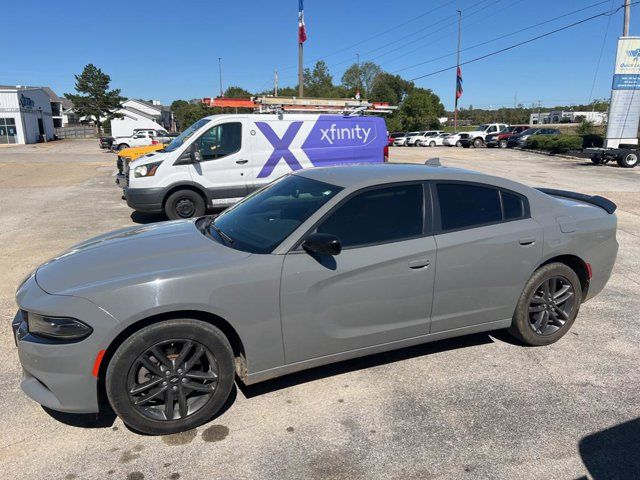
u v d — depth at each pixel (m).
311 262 3.16
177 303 2.83
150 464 2.73
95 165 23.05
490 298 3.80
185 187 8.92
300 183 3.87
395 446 2.88
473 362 3.88
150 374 2.94
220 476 2.64
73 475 2.65
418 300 3.51
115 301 2.76
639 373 3.73
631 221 9.48
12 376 3.65
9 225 9.00
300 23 26.19
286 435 2.98
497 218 3.82
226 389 3.06
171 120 96.06
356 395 3.40
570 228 4.05
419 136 45.81
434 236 3.54
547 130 36.88
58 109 88.25
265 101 11.20
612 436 2.98
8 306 4.96
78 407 2.82
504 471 2.69
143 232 3.79
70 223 9.23
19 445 2.89
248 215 3.75
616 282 5.83
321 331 3.25
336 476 2.64
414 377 3.65
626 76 23.39
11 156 30.42
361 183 3.47
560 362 3.89
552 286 4.08
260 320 3.06
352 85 90.06
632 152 21.69
